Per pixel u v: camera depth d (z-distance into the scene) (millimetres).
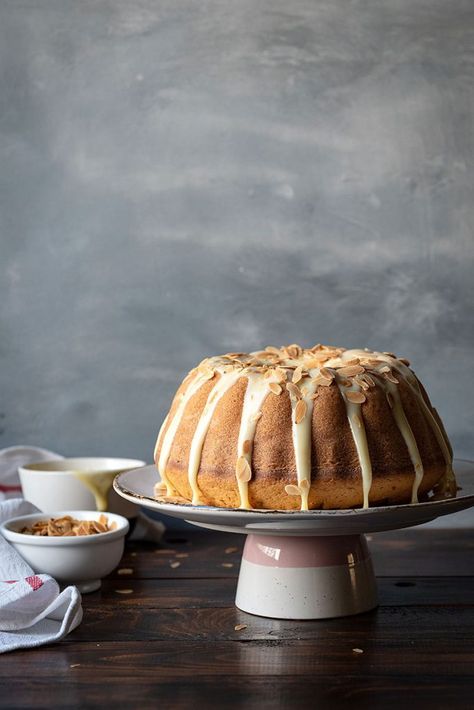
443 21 1442
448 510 1100
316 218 1459
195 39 1453
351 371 1146
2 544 1216
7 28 1463
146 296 1473
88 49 1460
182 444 1165
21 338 1482
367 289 1464
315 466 1111
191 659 1080
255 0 1447
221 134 1457
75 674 1056
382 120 1451
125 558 1354
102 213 1470
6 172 1473
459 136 1449
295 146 1454
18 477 1450
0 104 1466
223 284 1469
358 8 1444
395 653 1087
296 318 1468
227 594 1233
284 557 1169
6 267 1479
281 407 1126
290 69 1450
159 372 1479
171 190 1464
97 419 1484
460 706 1000
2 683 1041
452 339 1465
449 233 1457
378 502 1125
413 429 1152
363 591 1180
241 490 1117
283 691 1025
